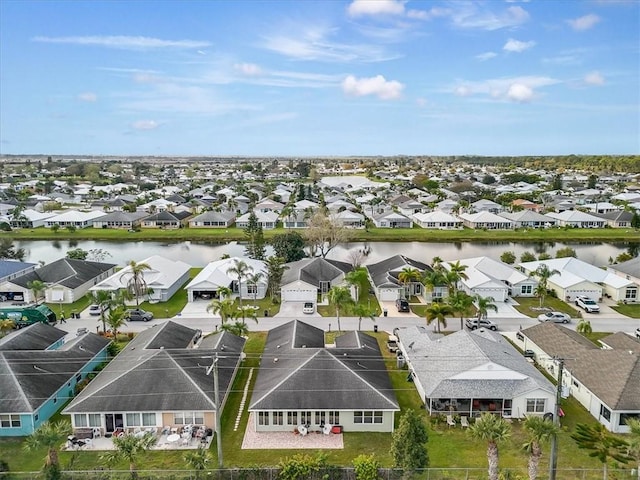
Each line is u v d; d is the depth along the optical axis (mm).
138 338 57500
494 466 32781
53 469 34656
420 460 34812
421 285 83000
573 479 36406
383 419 43281
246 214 164125
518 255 120688
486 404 45750
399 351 58344
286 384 44312
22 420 42125
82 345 54438
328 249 118188
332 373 45562
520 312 75125
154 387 43969
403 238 141375
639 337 63438
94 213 164875
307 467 34906
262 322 70250
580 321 68125
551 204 193375
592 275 85438
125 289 74625
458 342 51938
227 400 48031
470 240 141000
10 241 129625
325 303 79625
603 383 45781
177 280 85500
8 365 46062
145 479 35156
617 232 148500
